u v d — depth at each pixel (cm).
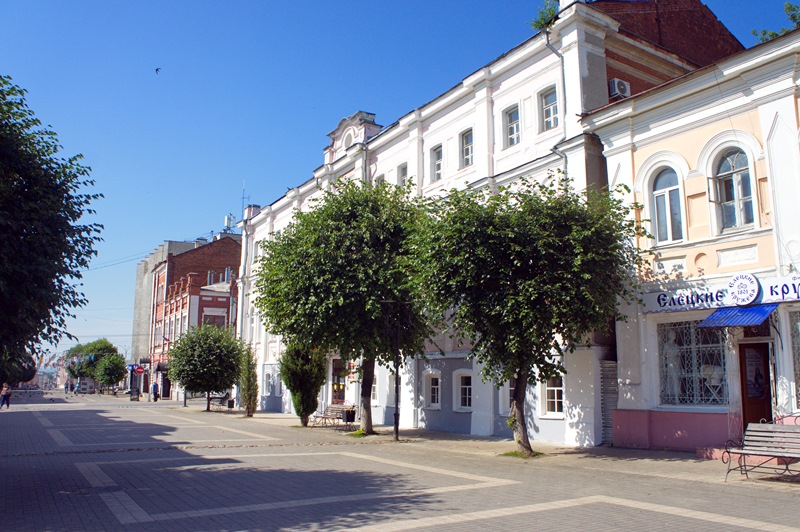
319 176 3198
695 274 1470
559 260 1386
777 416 1284
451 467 1313
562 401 1798
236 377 3697
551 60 1941
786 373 1286
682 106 1527
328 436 2027
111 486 1091
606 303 1423
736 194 1432
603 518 815
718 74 1432
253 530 767
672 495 975
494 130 2164
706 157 1474
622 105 1641
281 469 1282
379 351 1958
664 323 1559
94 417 3127
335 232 1917
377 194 2048
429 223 1538
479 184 2094
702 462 1305
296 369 2383
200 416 3173
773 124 1339
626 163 1648
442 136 2403
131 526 795
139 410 3872
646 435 1532
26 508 910
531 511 862
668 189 1565
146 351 7531
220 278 6481
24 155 1011
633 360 1581
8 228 965
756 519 799
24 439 1980
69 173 1085
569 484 1091
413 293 1645
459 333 1598
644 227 1563
